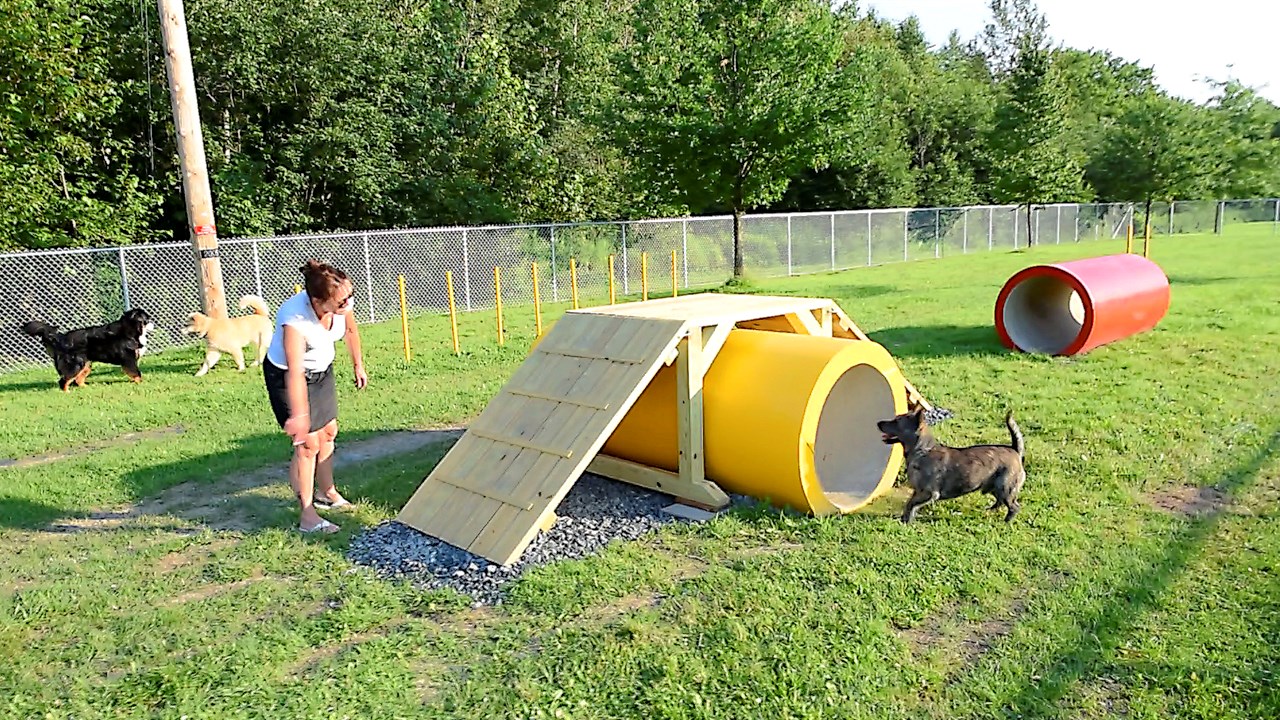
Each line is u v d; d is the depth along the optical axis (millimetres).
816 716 3049
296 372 4949
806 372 5133
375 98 22641
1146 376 8531
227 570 4621
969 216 30562
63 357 10555
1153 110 24875
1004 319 10461
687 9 19656
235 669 3549
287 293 16438
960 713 3068
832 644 3531
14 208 14406
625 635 3695
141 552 4988
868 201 35531
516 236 19234
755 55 19344
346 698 3312
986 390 8250
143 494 6137
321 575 4551
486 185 24750
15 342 13086
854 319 13531
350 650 3707
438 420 8250
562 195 25797
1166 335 10656
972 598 3939
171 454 7164
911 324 12750
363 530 5203
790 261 24562
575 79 28344
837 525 4910
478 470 5207
